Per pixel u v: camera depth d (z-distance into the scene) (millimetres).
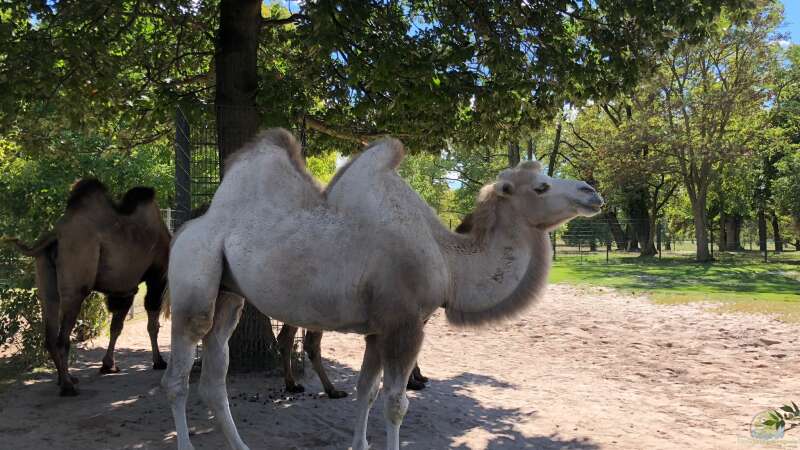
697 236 32594
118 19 8094
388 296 4242
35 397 6625
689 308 13625
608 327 11688
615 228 40969
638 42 7797
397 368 4219
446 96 7809
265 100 7656
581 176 39750
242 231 4438
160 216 7879
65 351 6785
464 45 7848
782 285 19375
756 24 27969
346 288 4297
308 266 4305
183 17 8609
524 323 12297
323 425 5762
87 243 6941
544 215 4504
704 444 5273
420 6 9125
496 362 8977
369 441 5336
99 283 7293
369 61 7398
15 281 8375
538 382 7715
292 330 6945
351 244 4320
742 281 20906
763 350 9305
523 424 5902
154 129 11180
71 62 7477
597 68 8094
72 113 8547
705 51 28844
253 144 4762
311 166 31734
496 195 4590
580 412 6324
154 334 8086
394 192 4449
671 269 26906
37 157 10156
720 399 6816
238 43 7758
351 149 11172
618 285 19484
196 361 7852
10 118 7957
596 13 8367
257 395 6734
